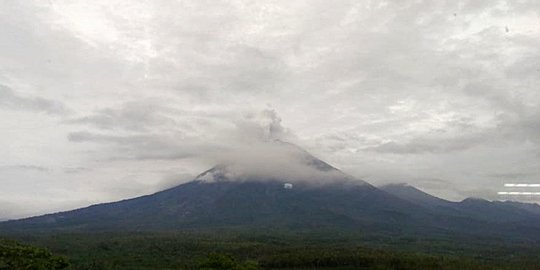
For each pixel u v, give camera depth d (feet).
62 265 257.14
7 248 242.78
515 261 495.00
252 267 325.62
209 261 317.63
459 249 631.56
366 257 446.60
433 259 447.83
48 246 533.55
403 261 435.12
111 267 412.16
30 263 239.09
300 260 447.83
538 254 574.56
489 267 427.33
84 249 528.63
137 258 468.75
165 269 399.44
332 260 446.60
